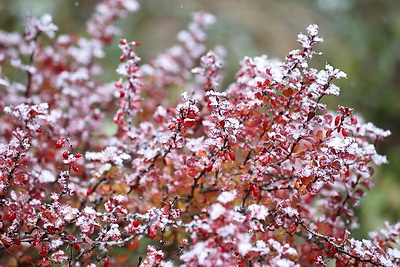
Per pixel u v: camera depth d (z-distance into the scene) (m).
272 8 8.45
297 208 2.82
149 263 2.34
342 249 2.55
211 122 2.68
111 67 6.62
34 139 3.04
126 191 2.82
